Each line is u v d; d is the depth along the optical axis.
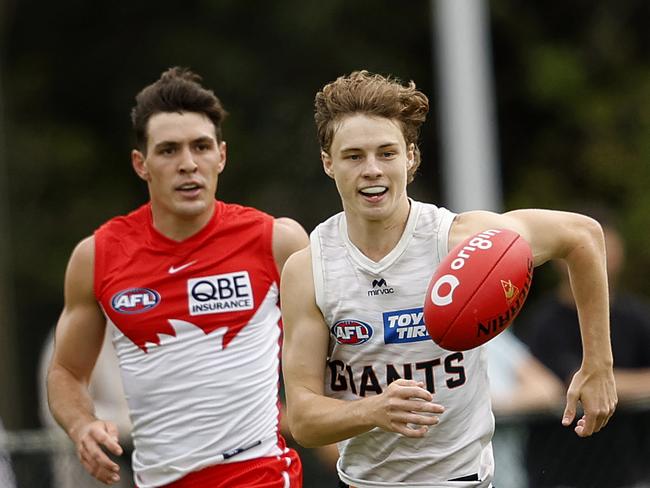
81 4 72.38
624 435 28.25
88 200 69.88
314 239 18.23
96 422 21.50
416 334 17.78
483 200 44.62
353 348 18.03
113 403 28.14
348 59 69.69
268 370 21.50
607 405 18.47
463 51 45.06
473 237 17.16
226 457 21.06
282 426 28.59
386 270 17.80
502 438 27.72
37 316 68.38
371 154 17.28
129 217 22.03
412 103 17.59
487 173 44.97
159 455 21.34
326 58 70.25
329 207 70.00
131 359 21.55
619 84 68.38
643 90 66.94
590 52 68.81
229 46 70.81
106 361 28.23
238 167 69.44
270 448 21.34
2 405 59.12
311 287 18.09
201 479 21.16
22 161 69.69
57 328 22.34
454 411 18.00
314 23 69.50
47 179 70.00
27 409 67.00
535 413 27.58
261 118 70.38
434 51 69.19
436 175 70.06
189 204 21.20
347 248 18.02
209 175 21.41
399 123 17.45
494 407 28.47
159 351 21.36
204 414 21.16
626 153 65.94
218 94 70.19
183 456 21.16
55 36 72.75
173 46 71.19
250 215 21.88
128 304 21.47
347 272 17.97
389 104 17.33
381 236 17.80
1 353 59.69
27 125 71.44
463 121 44.91
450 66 45.28
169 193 21.23
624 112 67.19
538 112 69.56
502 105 69.62
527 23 69.62
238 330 21.36
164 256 21.52
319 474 28.70
